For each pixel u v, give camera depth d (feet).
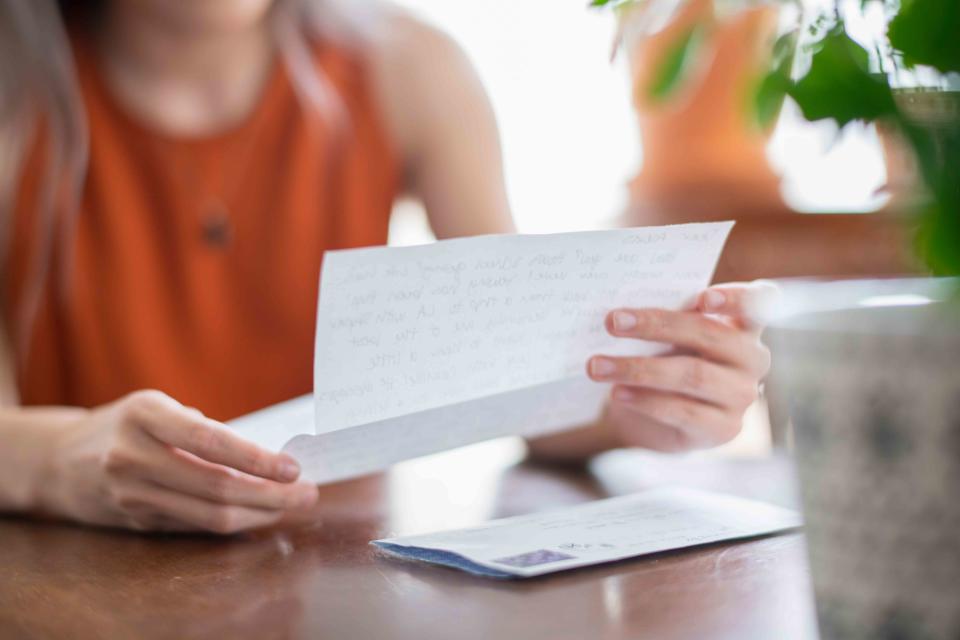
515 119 10.57
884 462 1.39
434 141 5.49
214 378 5.14
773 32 1.71
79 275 5.03
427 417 2.55
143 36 5.01
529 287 2.40
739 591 1.95
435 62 5.49
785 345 1.51
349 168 5.38
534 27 10.46
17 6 4.78
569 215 10.57
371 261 2.13
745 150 9.12
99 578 2.23
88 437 2.81
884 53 1.50
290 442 2.47
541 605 1.90
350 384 2.33
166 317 5.10
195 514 2.58
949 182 1.31
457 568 2.21
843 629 1.48
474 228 5.35
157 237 5.13
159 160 5.12
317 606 1.95
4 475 2.94
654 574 2.09
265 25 5.33
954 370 1.33
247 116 5.24
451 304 2.32
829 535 1.47
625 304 2.63
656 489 2.98
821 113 1.44
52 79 4.90
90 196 5.07
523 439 3.66
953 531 1.35
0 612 1.98
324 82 5.36
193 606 1.98
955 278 1.36
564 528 2.49
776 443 3.74
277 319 5.22
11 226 4.95
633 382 2.70
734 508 2.67
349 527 2.68
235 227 5.18
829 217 8.69
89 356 5.04
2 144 4.87
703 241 2.56
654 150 9.52
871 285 1.57
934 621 1.38
